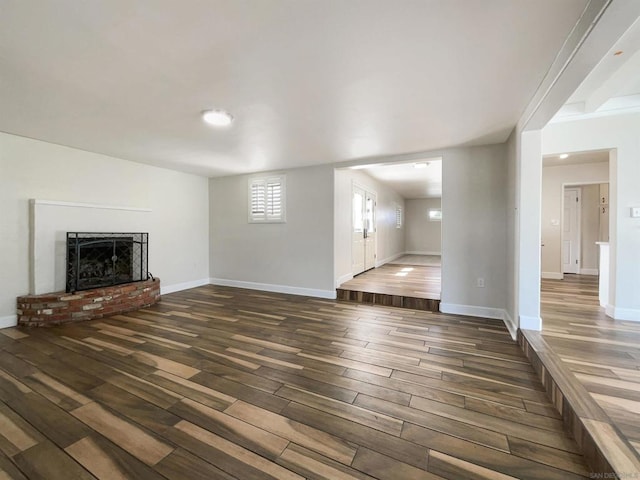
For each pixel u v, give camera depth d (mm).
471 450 1444
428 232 10414
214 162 4457
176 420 1673
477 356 2504
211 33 1558
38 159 3418
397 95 2281
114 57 1776
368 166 4336
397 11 1394
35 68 1895
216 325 3314
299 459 1394
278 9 1380
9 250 3236
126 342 2812
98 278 3918
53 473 1312
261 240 5176
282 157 4164
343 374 2199
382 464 1361
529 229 2756
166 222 4898
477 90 2195
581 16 1421
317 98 2324
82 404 1821
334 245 4586
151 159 4262
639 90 3002
